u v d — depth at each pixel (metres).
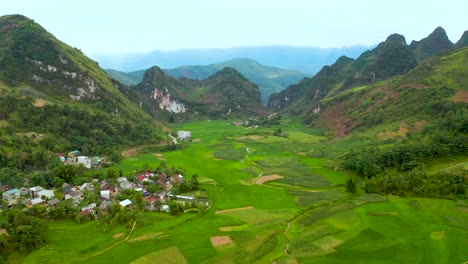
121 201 140.00
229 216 133.88
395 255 104.44
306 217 132.38
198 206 138.12
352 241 113.06
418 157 173.12
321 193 160.00
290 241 113.88
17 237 105.38
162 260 101.56
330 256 103.88
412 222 126.12
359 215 133.12
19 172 169.88
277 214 135.88
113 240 112.56
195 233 118.69
